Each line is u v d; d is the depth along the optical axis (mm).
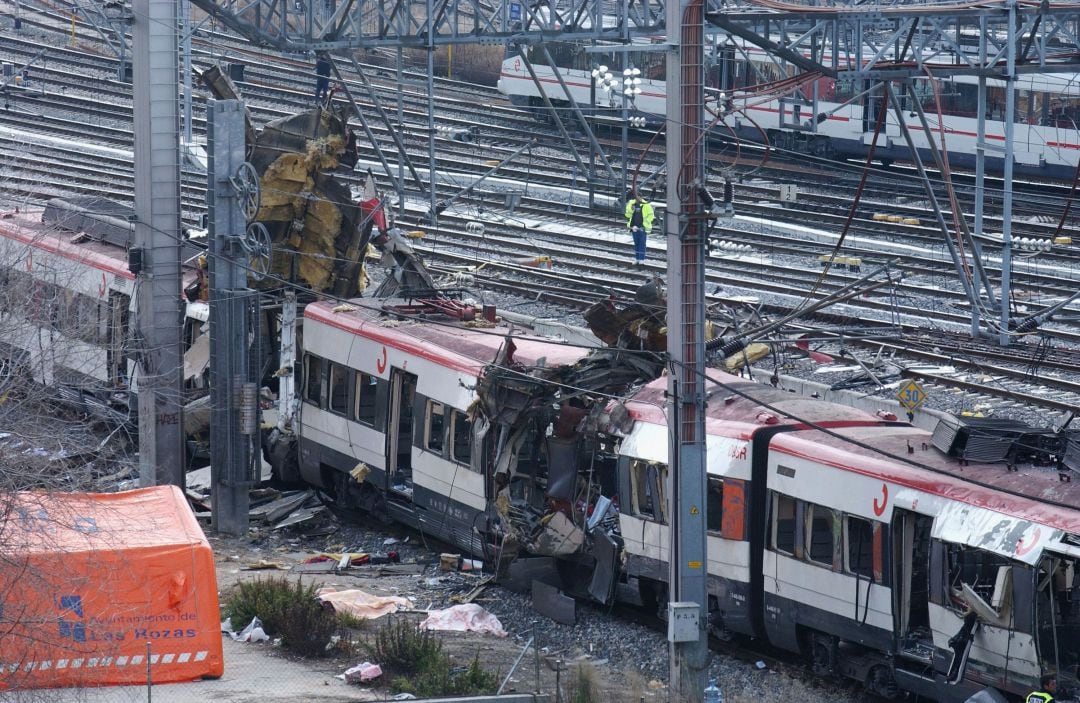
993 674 52500
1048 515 51438
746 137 174500
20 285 84125
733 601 64125
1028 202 157625
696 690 57188
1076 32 114000
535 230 150750
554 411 72250
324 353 90438
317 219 99562
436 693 55094
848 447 59969
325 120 99750
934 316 112875
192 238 111312
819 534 60406
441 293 94500
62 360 83750
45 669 52625
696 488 57594
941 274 127188
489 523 74312
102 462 89562
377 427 85000
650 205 129875
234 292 84750
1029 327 103688
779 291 121438
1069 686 50781
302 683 56812
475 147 186000
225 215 84312
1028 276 127312
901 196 162250
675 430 57438
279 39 116625
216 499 86312
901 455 58406
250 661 60000
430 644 60531
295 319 94875
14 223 114062
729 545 63938
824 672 61406
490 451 74188
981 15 95062
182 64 180000
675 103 55875
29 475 53938
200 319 100188
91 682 54188
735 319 84250
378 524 88062
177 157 84625
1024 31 97938
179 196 85125
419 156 177375
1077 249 137250
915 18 95562
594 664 62719
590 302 116812
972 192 163250
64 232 113250
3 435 61062
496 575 72812
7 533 51906
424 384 80375
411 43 114500
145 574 55281
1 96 196500
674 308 57125
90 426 85562
